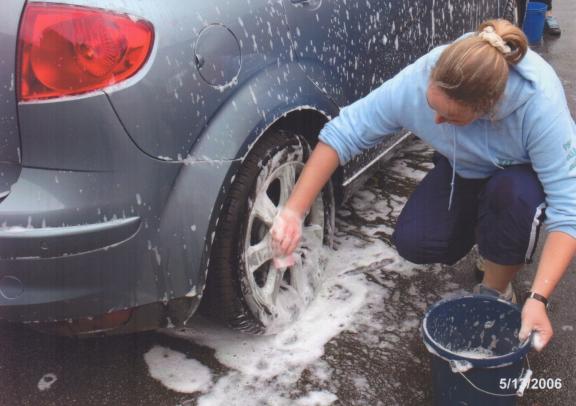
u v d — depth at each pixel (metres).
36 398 1.86
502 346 1.75
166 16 1.57
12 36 1.46
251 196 1.83
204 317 2.19
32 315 1.57
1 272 1.54
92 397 1.86
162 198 1.61
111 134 1.52
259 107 1.78
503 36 1.42
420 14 2.63
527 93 1.51
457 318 1.74
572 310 2.17
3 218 1.50
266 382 1.89
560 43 5.22
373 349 2.01
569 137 1.55
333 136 1.75
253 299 1.91
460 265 2.43
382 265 2.43
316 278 2.25
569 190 1.56
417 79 1.64
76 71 1.47
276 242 1.73
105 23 1.48
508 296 2.00
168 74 1.57
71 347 2.06
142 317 1.69
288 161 1.98
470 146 1.69
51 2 1.45
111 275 1.59
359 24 2.23
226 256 1.80
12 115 1.50
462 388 1.57
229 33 1.70
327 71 2.09
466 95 1.39
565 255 1.55
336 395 1.84
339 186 2.32
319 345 2.03
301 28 1.96
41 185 1.52
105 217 1.55
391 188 3.03
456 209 1.97
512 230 1.75
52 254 1.52
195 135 1.65
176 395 1.86
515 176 1.73
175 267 1.66
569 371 1.90
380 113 1.72
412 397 1.83
